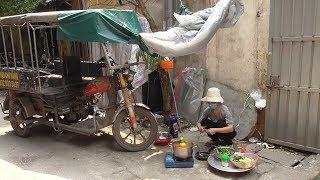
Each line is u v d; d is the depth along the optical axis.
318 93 4.80
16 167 4.86
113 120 5.20
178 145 4.74
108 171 4.66
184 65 6.78
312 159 4.87
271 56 5.23
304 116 5.01
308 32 4.77
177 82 6.73
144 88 7.02
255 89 5.60
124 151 5.37
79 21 4.69
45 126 6.84
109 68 5.10
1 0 10.12
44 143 5.85
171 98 6.57
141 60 6.71
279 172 4.48
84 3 9.20
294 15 4.88
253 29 5.47
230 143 5.19
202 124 5.19
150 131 5.42
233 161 4.45
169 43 4.67
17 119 6.10
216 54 6.11
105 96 5.72
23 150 5.54
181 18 4.82
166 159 4.77
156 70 6.74
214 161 4.67
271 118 5.39
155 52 4.95
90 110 6.00
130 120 5.24
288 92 5.13
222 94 6.04
